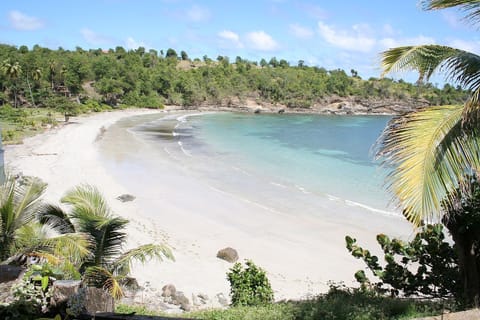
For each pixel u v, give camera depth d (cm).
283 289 1553
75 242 961
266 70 15262
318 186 3284
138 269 1642
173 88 12388
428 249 934
